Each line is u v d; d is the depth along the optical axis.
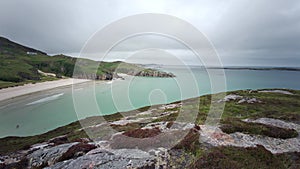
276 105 22.28
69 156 9.55
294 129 11.70
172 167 7.30
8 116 37.59
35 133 27.62
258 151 8.38
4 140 22.97
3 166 10.80
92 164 7.69
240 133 10.55
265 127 11.27
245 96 28.50
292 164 7.80
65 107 44.81
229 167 7.11
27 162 10.70
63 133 21.48
